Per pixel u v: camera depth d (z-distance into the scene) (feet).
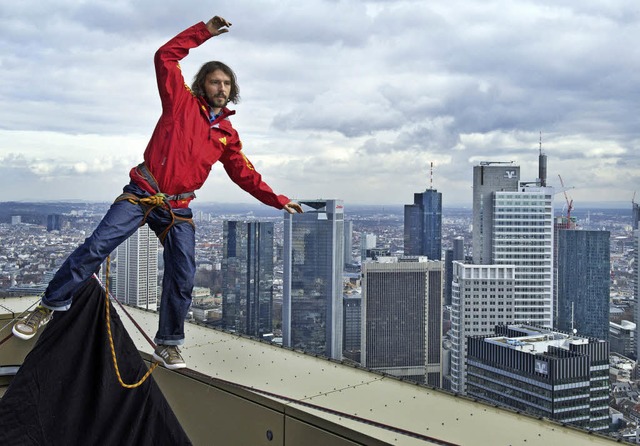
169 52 7.72
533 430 6.20
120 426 7.04
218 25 7.82
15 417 6.53
